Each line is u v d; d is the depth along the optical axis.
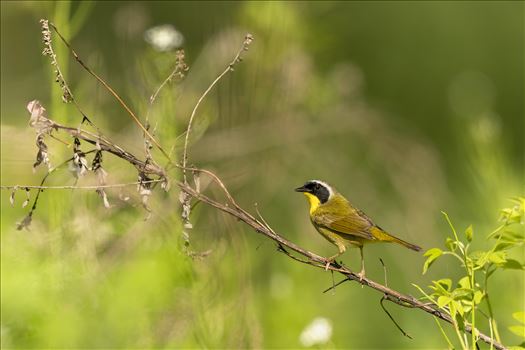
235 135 13.74
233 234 9.88
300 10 15.68
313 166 16.39
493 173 12.49
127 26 12.46
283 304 11.88
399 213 16.61
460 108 19.34
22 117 15.06
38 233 9.23
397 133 18.19
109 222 9.56
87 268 9.02
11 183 10.85
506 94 23.34
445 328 12.53
